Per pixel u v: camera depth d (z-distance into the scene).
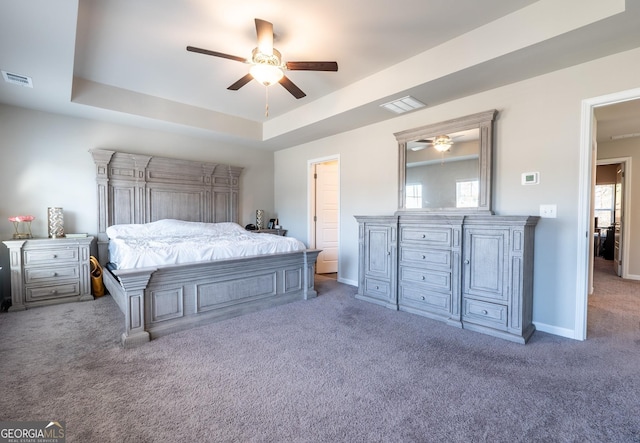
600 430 1.57
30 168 3.79
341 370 2.17
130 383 1.98
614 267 6.12
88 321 3.07
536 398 1.84
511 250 2.71
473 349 2.51
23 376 2.04
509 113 3.04
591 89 2.58
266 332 2.87
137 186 4.53
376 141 4.33
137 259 2.75
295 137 5.09
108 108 3.75
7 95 3.36
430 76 2.90
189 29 2.57
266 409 1.74
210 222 5.29
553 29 2.18
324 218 5.68
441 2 2.23
